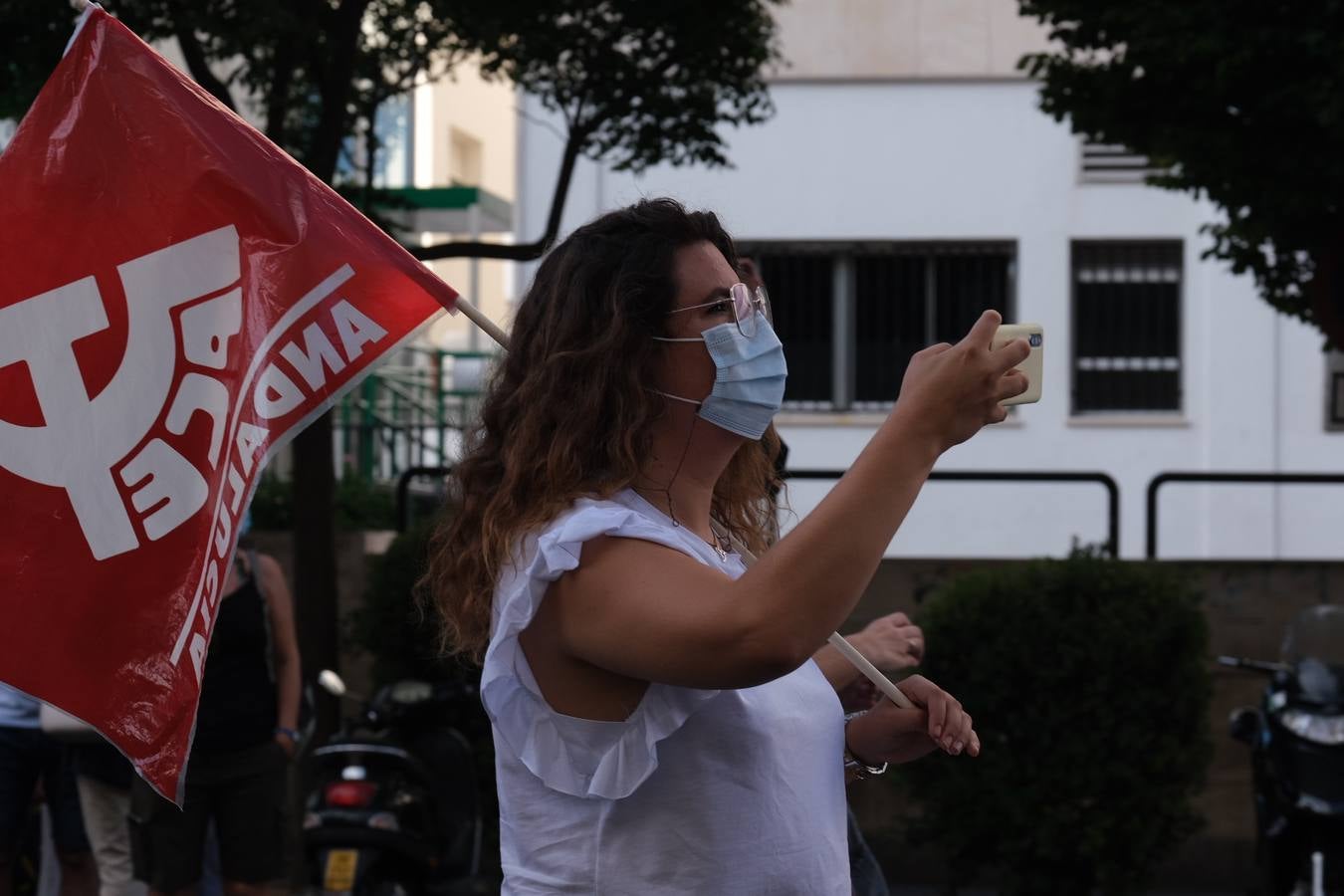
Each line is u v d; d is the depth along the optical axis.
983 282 19.62
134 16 7.93
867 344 19.67
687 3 9.30
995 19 19.34
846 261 19.69
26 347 2.85
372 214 10.31
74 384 2.85
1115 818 7.61
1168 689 7.68
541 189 19.19
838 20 19.45
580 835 2.26
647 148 10.09
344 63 9.00
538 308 2.46
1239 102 9.07
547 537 2.16
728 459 2.46
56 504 2.83
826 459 19.48
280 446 2.85
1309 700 6.82
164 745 2.78
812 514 2.06
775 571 2.02
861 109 19.47
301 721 7.79
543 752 2.24
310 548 9.09
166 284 2.87
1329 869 6.68
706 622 2.02
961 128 19.41
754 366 2.36
